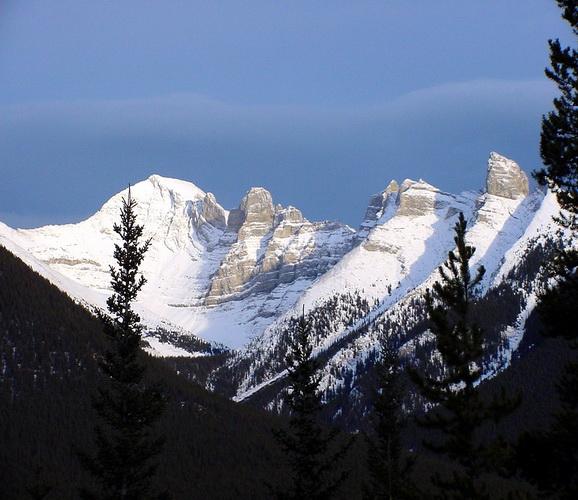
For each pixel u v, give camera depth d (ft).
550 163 444.14
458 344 518.37
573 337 422.82
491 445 467.11
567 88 447.42
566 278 427.74
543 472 396.57
